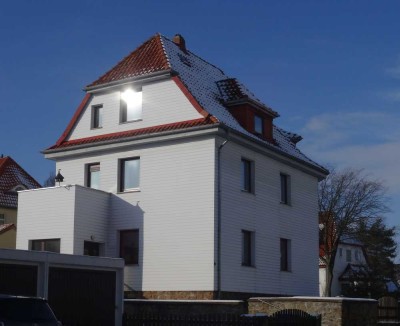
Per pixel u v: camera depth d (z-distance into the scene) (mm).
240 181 28062
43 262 18953
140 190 28031
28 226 28031
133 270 27578
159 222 27281
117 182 28656
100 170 29312
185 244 26484
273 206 30266
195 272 26047
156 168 27750
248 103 29156
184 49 32312
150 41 31078
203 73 31312
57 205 27453
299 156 33062
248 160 28938
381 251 60188
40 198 27969
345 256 62719
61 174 30328
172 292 26422
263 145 29016
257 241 28688
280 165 31297
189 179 26828
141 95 28969
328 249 49812
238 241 27344
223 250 26281
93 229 27734
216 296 25547
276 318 18938
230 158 27406
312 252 33312
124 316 21109
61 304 19328
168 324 20328
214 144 26422
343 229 49875
